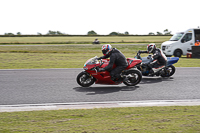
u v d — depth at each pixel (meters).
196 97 9.34
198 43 30.19
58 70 17.16
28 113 6.91
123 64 11.11
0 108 7.72
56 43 76.75
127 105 8.06
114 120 6.09
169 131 5.17
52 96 9.49
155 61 13.21
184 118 6.25
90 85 11.43
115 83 11.21
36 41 88.88
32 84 11.91
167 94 9.88
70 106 7.99
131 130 5.23
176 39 30.84
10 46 58.38
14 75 14.73
